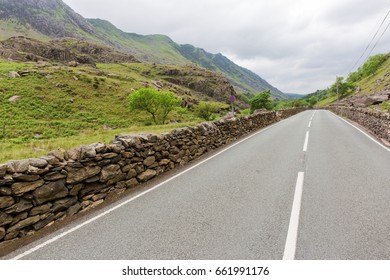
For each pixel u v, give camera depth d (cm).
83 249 366
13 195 409
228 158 957
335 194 536
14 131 2938
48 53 12181
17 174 417
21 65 7025
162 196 573
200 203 518
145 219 455
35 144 1522
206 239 376
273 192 562
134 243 374
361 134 1502
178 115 6116
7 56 9350
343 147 1071
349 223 408
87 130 3553
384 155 898
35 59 10088
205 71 18338
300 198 521
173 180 702
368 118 1769
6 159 972
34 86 5225
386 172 684
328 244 350
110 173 589
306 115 4144
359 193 537
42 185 452
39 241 397
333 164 790
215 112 7575
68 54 12988
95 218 474
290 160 865
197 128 1057
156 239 383
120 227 429
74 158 518
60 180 482
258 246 352
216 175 725
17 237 409
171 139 857
